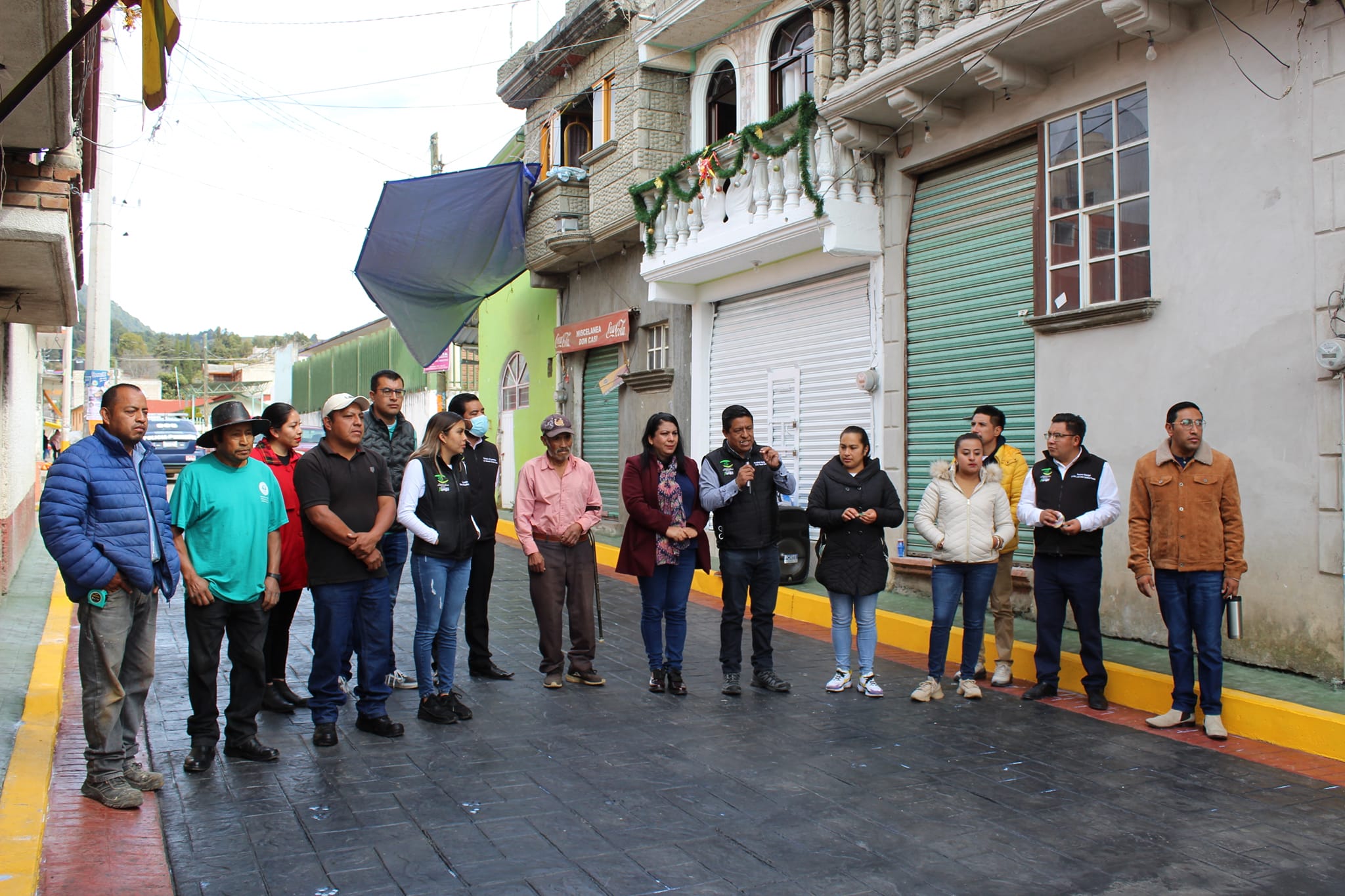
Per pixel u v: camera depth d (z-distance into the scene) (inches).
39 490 764.0
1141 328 298.7
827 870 155.6
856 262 419.2
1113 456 306.8
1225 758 213.2
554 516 271.4
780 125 415.8
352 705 254.7
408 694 266.4
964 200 369.7
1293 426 258.4
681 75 555.2
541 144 687.1
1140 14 276.4
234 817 174.7
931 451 383.6
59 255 269.6
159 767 201.9
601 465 642.8
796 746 220.8
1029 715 247.9
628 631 356.8
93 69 253.0
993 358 355.6
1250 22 269.7
